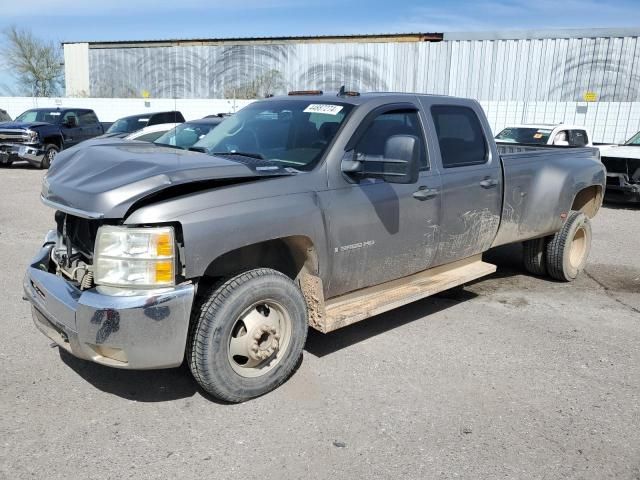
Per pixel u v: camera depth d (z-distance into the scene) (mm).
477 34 28344
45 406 3609
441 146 4875
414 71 30047
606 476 3061
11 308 5258
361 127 4234
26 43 40000
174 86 35500
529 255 6633
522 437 3404
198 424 3457
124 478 2947
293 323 3814
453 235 4977
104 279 3252
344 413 3615
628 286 6523
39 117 19172
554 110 22484
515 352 4609
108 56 36812
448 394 3893
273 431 3400
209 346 3438
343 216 4023
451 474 3043
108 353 3328
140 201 3268
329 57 31734
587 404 3811
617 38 25984
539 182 5855
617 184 11430
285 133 4379
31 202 11148
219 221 3377
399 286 4781
